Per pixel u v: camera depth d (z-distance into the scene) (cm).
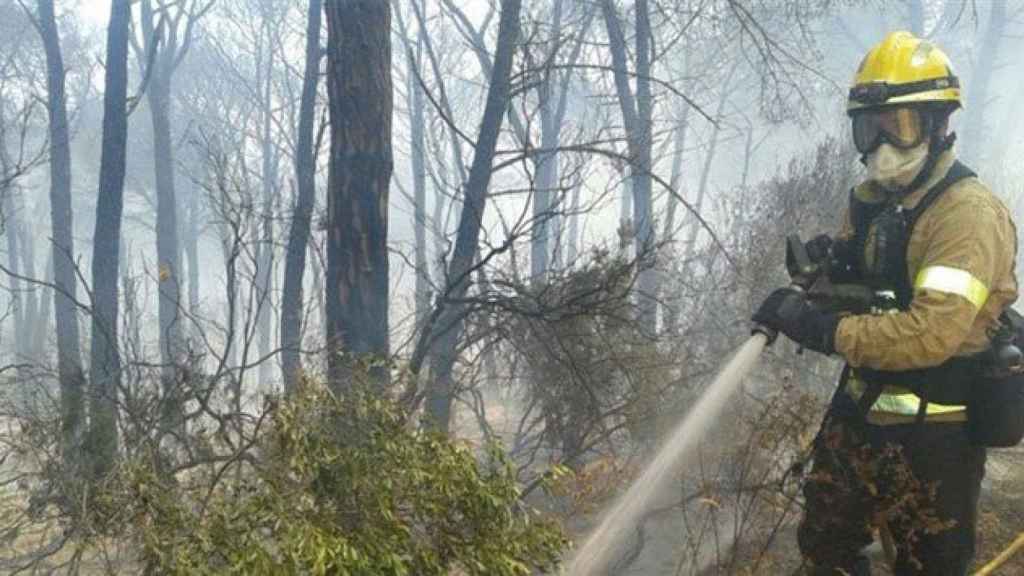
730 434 521
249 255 631
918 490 314
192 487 309
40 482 452
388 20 582
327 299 579
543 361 614
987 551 487
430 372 598
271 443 310
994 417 308
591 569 310
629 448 649
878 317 299
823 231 920
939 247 301
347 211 573
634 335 630
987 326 313
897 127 314
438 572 290
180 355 608
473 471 305
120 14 962
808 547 347
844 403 339
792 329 306
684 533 487
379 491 292
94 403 473
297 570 264
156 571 274
